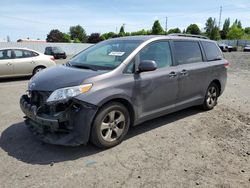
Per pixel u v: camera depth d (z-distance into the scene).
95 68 4.68
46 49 31.22
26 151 4.31
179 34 6.11
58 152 4.30
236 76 14.31
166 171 3.82
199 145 4.72
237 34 88.56
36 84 4.42
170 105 5.50
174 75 5.41
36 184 3.44
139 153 4.34
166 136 5.07
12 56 11.62
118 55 4.86
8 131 5.13
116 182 3.52
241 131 5.49
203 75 6.26
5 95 8.41
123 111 4.57
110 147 4.50
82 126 4.09
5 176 3.60
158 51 5.29
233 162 4.14
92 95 4.12
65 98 4.00
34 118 4.25
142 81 4.79
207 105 6.70
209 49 6.73
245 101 8.17
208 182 3.58
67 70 4.69
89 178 3.60
